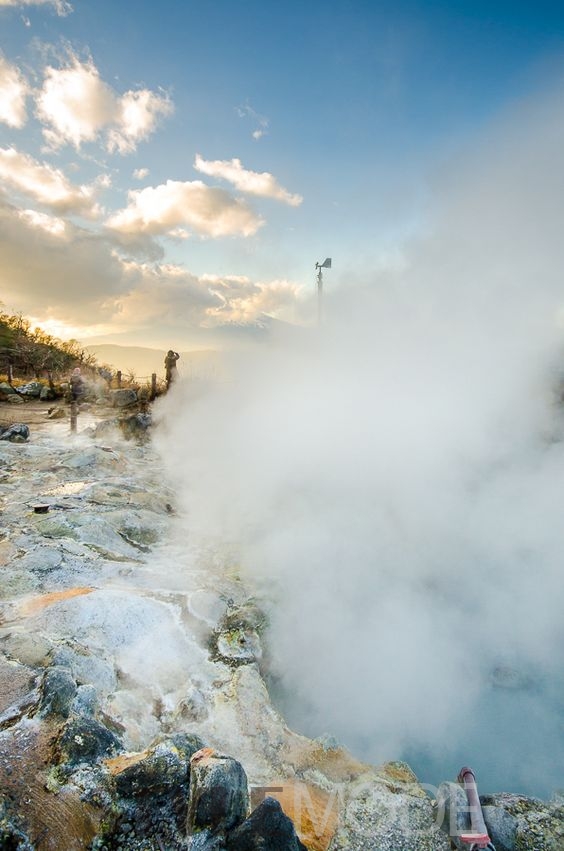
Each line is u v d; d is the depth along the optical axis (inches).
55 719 93.4
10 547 183.3
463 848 82.9
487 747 142.9
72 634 132.0
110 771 83.4
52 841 70.7
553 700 162.6
